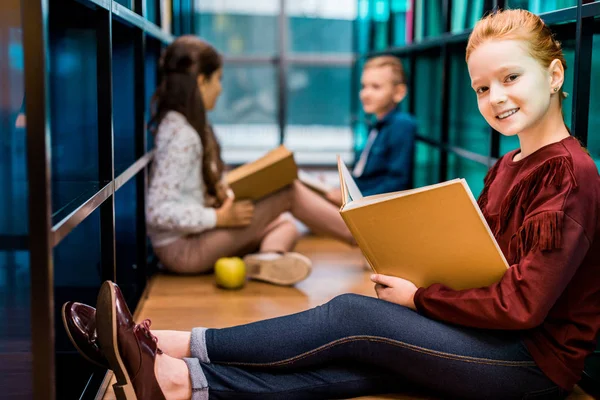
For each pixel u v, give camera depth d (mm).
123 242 2371
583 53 1524
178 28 4070
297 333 1405
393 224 1339
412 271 1396
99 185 1610
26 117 1039
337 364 1468
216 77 2574
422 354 1345
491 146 2135
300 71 5789
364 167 2982
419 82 3422
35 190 1053
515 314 1248
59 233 1119
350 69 5801
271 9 5730
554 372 1304
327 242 3109
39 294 1069
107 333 1266
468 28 2428
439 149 2842
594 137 1553
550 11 1715
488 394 1342
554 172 1251
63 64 1898
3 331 1529
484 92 1338
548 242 1212
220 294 2316
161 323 2000
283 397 1422
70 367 1623
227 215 2426
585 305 1311
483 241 1288
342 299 1421
